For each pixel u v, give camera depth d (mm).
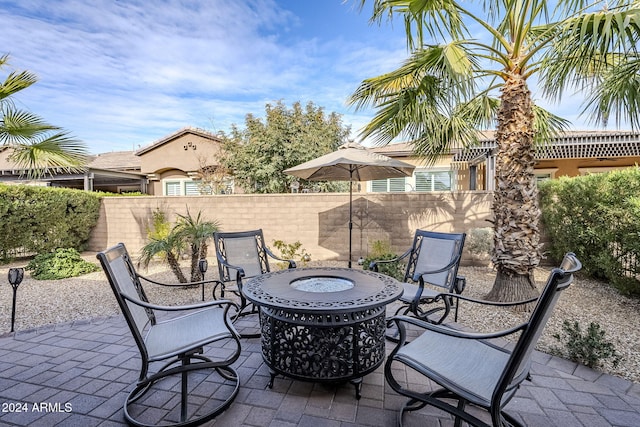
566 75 4016
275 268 7840
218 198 9023
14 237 7812
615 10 3479
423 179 12609
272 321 2805
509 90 4578
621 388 2795
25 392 2730
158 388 2816
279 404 2602
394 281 3395
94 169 12414
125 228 9625
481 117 6312
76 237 9344
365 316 2771
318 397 2699
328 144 10898
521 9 4316
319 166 5191
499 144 4746
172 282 6535
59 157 5566
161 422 2381
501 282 4848
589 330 3225
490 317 4434
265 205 8805
